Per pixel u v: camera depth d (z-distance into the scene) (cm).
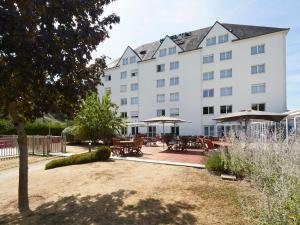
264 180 686
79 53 645
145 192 783
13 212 698
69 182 949
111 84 5241
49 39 573
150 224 564
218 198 700
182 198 717
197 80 4081
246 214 561
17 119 706
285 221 417
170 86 4391
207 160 1095
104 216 623
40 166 1409
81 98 766
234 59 3762
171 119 2217
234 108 3719
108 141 2428
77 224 589
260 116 1449
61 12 612
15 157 1681
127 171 1078
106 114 2411
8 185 1020
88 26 661
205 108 4003
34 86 602
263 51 3559
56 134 3591
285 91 3412
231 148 1018
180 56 4294
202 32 4588
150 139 2747
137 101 4850
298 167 616
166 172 1035
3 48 530
